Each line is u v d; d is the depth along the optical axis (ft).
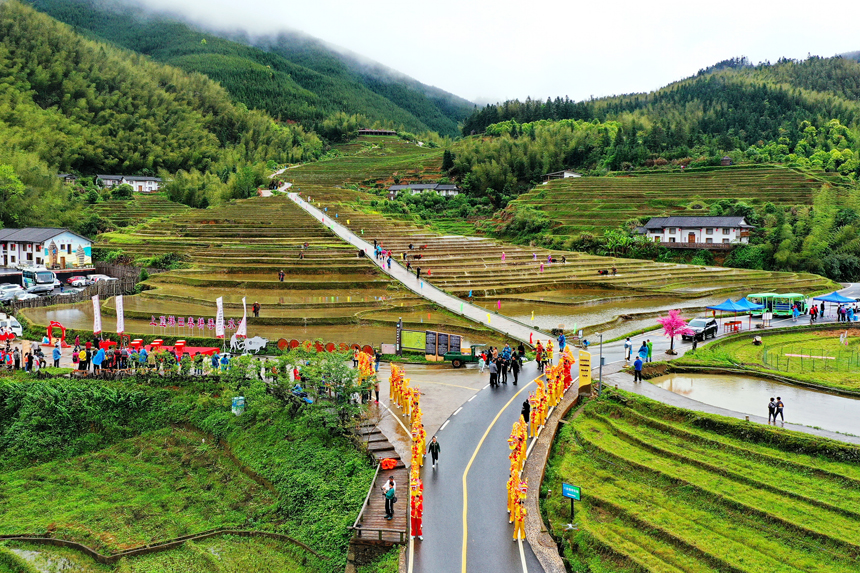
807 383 168.86
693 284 355.15
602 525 104.47
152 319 241.76
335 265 340.39
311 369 156.66
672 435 136.98
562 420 147.54
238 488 139.95
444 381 179.22
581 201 607.37
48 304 272.92
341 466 130.52
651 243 494.18
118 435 170.60
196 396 176.96
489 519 103.60
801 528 96.53
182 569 111.45
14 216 431.84
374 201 622.54
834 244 457.68
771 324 253.65
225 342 215.10
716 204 543.39
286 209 510.99
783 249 447.42
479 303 293.64
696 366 187.93
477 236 582.76
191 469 153.38
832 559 90.53
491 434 137.08
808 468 116.26
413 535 98.07
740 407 150.30
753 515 102.12
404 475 119.65
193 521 129.70
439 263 367.25
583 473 122.11
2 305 266.77
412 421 133.39
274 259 348.79
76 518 131.85
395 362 201.57
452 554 93.81
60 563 116.67
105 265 364.58
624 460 124.26
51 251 367.04
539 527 102.32
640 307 292.20
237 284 310.24
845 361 193.77
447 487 114.21
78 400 172.55
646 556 94.53
